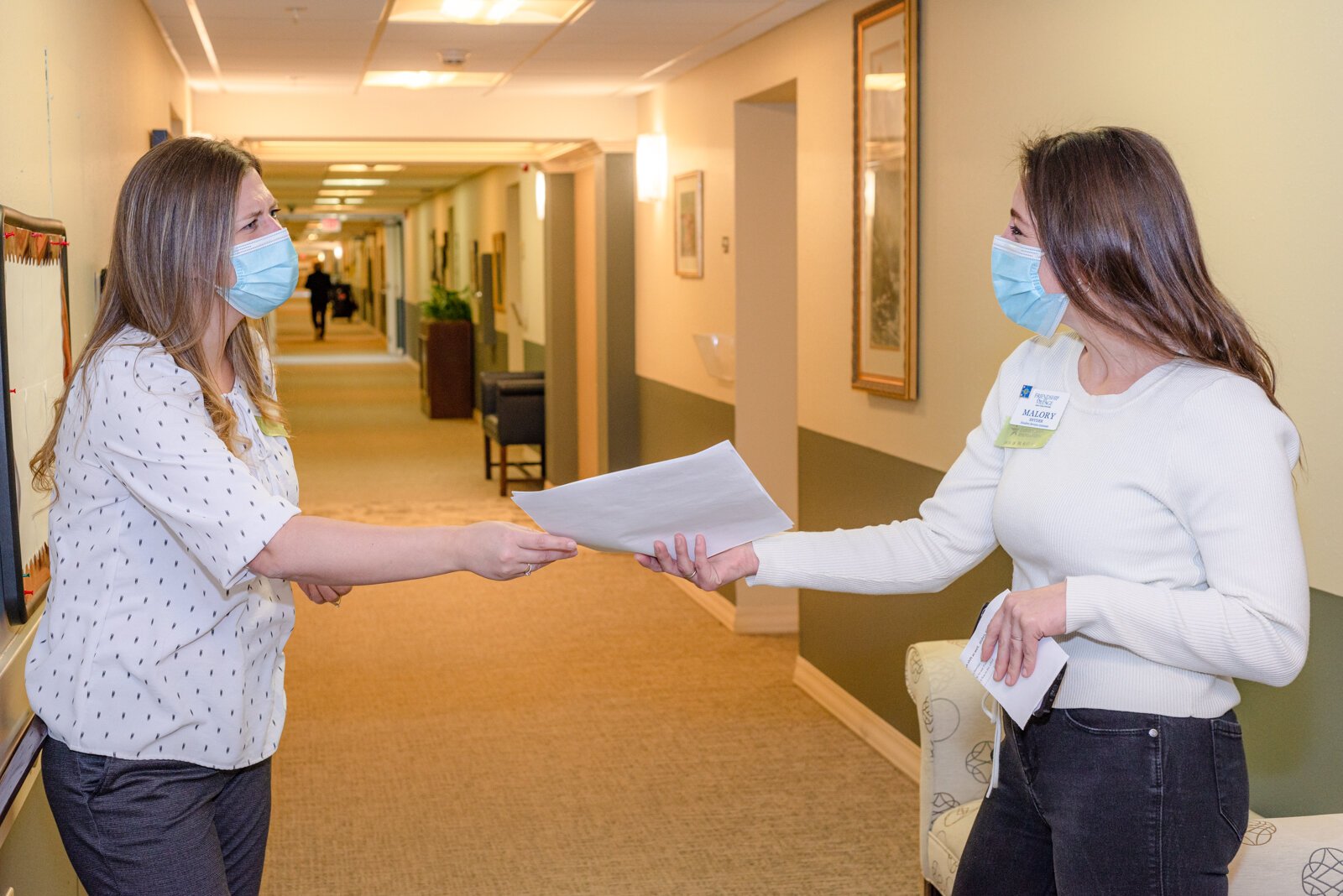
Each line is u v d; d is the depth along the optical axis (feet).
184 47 18.03
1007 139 11.36
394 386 58.34
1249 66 8.36
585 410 29.40
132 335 5.71
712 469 5.81
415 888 11.24
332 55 18.84
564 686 16.94
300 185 49.80
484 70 20.70
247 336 6.43
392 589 22.21
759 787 13.56
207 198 5.69
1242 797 5.73
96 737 5.62
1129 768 5.62
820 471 16.11
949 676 9.32
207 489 5.39
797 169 16.47
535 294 34.40
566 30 17.12
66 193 9.05
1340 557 7.75
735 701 16.37
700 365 21.24
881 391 13.85
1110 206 5.50
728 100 19.16
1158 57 9.28
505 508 29.07
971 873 6.51
